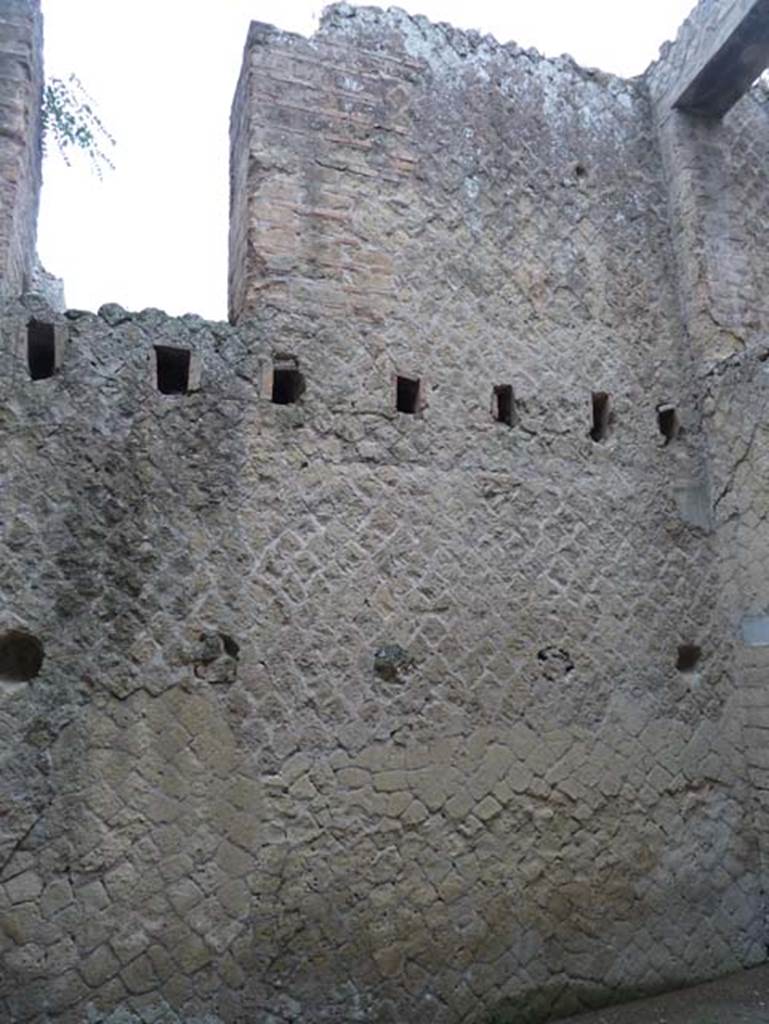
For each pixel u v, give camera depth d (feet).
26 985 10.11
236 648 11.92
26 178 13.69
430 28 15.93
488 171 15.71
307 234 13.88
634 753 13.91
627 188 17.06
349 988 11.33
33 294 12.09
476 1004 11.88
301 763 11.84
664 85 17.57
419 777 12.41
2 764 10.62
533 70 16.79
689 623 14.96
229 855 11.23
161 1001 10.55
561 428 14.97
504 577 13.76
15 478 11.44
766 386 14.83
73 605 11.33
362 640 12.57
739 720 14.80
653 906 13.33
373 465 13.34
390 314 14.11
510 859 12.63
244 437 12.69
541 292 15.55
